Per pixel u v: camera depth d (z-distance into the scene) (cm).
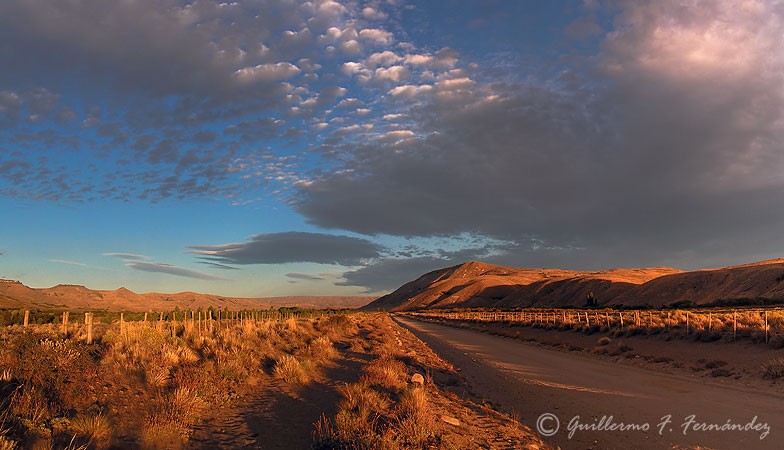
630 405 1453
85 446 727
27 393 851
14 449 671
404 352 2694
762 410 1312
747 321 2730
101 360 1245
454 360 2761
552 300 16875
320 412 1130
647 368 2244
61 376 985
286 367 1538
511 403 1530
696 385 1752
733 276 10125
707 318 3091
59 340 1152
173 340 1756
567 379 2009
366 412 1014
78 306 9694
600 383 1881
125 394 1053
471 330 6369
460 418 1173
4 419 747
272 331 2631
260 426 1002
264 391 1324
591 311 7956
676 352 2495
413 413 1005
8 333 1433
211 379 1247
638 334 3303
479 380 2009
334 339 3138
